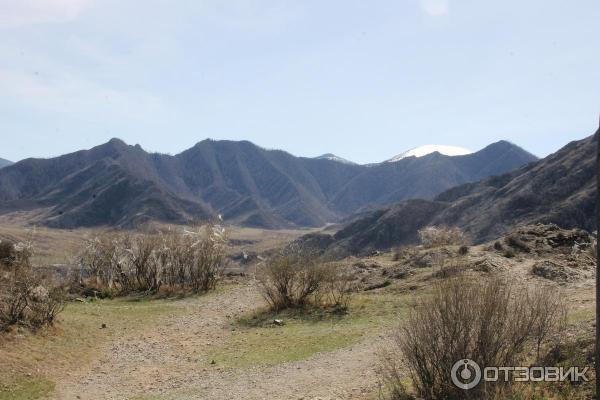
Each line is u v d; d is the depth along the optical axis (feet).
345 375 43.57
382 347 50.57
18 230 387.75
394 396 33.96
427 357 31.30
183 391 45.39
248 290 103.45
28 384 45.88
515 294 37.06
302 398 38.86
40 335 57.98
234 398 41.78
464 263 79.30
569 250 90.07
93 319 74.64
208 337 67.21
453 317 29.86
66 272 104.83
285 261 79.97
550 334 35.88
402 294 75.41
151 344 63.67
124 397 45.01
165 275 108.17
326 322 68.18
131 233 121.08
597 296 20.26
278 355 54.29
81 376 50.96
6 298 59.36
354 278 95.76
